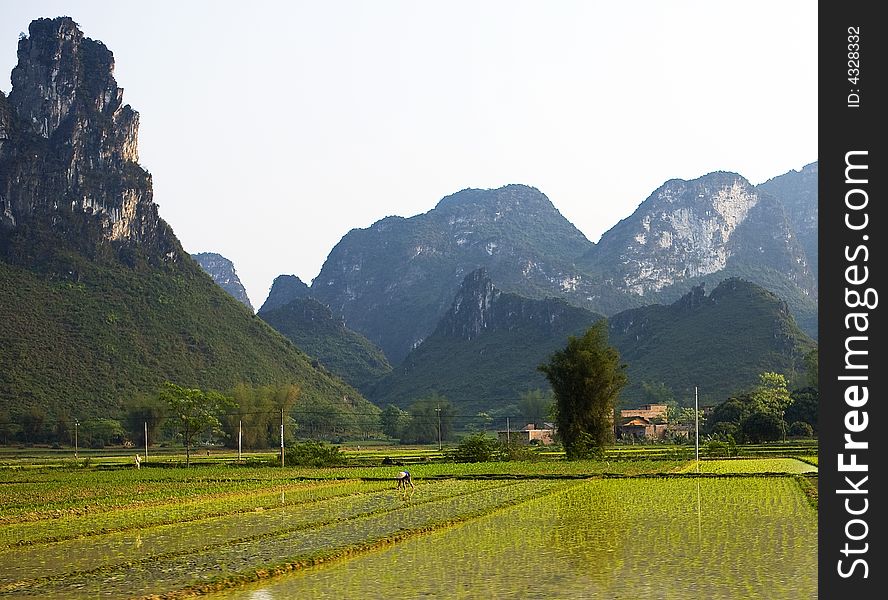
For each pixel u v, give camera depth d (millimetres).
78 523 44281
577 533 37750
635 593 25203
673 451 117312
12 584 27547
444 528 40438
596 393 103750
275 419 176500
